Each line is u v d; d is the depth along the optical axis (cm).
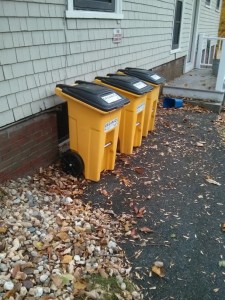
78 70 417
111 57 510
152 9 662
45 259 239
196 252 275
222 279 248
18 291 209
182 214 328
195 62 1181
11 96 313
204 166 441
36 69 339
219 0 1572
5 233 259
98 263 248
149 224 308
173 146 505
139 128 471
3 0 283
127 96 410
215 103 730
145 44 663
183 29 953
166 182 390
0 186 318
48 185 351
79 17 393
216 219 323
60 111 401
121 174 399
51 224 283
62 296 212
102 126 338
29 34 321
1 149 313
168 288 237
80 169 369
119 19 509
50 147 387
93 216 310
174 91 801
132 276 245
